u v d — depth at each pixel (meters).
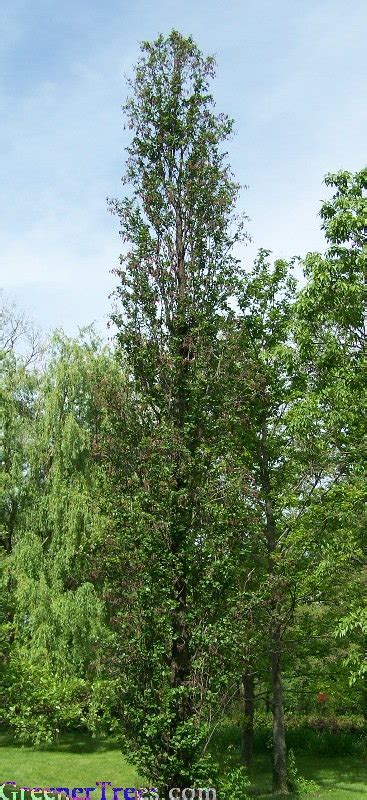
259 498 13.89
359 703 19.50
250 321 15.53
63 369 21.58
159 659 10.20
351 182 12.20
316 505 14.27
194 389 11.50
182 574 10.70
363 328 12.27
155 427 11.48
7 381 23.50
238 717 17.06
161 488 11.00
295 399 15.54
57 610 18.78
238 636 10.77
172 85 13.20
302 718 21.50
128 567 10.92
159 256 12.50
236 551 11.98
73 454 20.36
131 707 10.30
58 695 17.95
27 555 19.97
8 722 19.00
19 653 18.67
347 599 15.08
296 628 16.08
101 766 15.60
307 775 16.00
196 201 12.77
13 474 21.30
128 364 12.24
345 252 11.93
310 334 12.65
